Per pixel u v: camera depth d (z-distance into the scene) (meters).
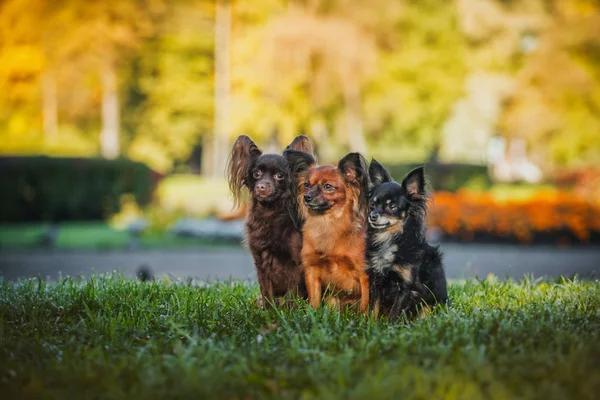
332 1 29.27
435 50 32.03
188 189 25.33
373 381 3.44
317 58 28.88
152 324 5.21
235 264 14.14
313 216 5.83
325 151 35.12
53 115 34.03
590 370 3.71
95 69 29.45
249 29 28.88
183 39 30.81
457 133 34.38
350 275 5.86
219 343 4.40
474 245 18.11
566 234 17.98
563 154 32.81
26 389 3.61
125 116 35.84
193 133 34.59
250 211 6.16
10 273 12.36
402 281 5.55
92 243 17.34
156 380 3.63
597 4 31.30
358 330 4.79
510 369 3.79
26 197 20.20
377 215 5.47
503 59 31.97
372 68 29.06
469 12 30.84
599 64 30.94
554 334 4.37
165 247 17.14
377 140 34.72
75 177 20.53
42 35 29.52
